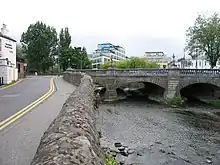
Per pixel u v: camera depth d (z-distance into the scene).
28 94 19.73
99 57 127.56
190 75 38.75
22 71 49.78
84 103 8.80
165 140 18.05
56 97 17.73
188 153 15.26
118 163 11.53
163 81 39.88
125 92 53.53
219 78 37.88
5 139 7.40
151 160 13.66
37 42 80.06
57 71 86.69
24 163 5.59
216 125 23.53
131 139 17.66
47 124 9.36
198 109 32.56
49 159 3.09
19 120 10.04
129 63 71.81
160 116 27.47
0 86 28.31
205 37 47.62
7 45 39.62
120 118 25.36
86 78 22.25
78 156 3.27
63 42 89.62
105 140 16.22
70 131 4.47
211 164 13.55
